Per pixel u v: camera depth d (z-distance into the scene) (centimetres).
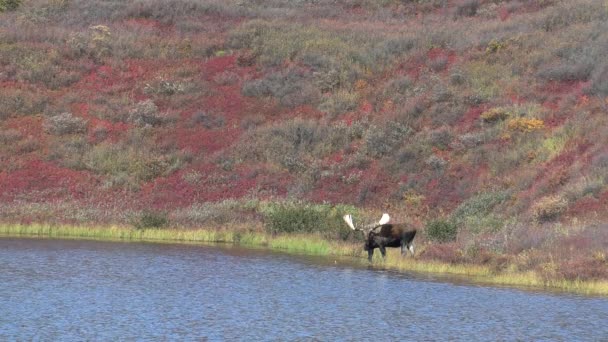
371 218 15950
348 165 19175
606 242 11881
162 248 14012
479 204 16088
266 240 15225
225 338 7406
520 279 10938
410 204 17362
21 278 10394
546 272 10894
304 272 11569
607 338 7650
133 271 11262
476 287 10469
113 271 11212
